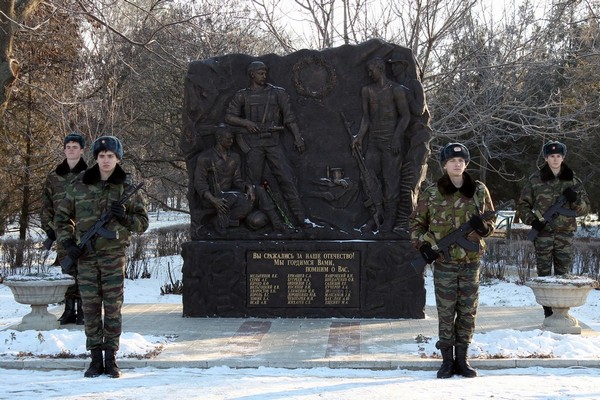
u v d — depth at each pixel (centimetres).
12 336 994
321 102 1269
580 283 1087
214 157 1262
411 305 1241
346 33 2259
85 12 1717
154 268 2433
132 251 2486
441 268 846
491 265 2325
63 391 783
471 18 2280
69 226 859
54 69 2391
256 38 2573
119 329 866
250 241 1257
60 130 2156
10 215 2753
